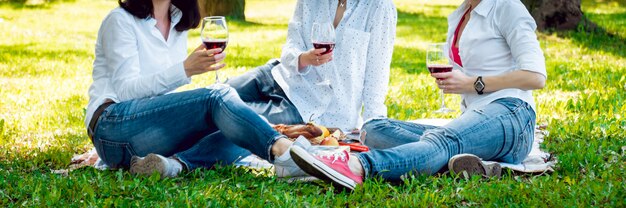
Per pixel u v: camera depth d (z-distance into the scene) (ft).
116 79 14.30
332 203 12.44
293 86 17.44
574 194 12.64
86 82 29.53
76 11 56.85
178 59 15.25
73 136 19.04
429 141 13.74
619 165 14.82
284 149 13.32
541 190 12.91
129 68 14.26
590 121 19.01
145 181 13.46
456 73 14.15
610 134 17.75
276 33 47.42
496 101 14.32
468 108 14.56
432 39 44.32
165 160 13.75
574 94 25.25
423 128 15.15
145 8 14.55
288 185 13.53
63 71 32.32
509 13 14.30
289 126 15.75
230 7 54.60
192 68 13.85
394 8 17.72
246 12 60.23
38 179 13.79
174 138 14.14
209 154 14.65
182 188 13.10
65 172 15.10
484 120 13.97
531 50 14.05
